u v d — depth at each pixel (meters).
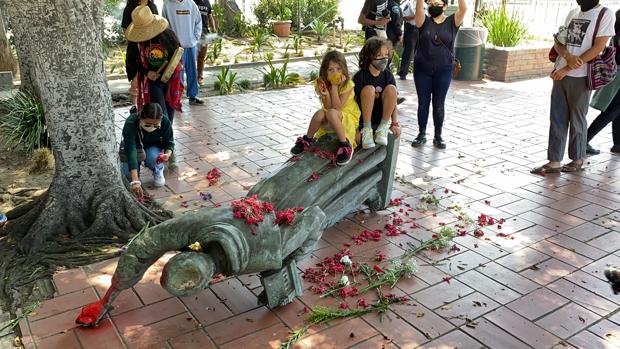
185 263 2.73
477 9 12.38
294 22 16.58
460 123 7.73
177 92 5.94
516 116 8.12
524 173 5.85
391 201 5.07
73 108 4.16
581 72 5.46
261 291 3.66
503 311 3.45
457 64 6.67
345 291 3.61
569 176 5.77
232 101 8.84
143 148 5.25
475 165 6.07
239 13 15.77
